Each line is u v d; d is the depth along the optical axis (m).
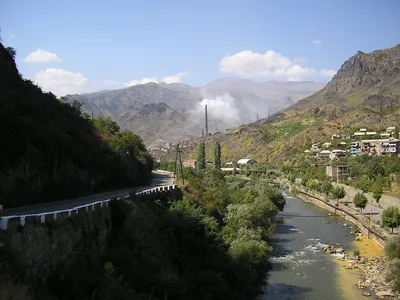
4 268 30.84
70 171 68.44
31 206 53.97
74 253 39.50
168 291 43.12
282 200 141.62
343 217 138.38
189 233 61.69
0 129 54.59
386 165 192.12
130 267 43.69
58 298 34.31
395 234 96.88
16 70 81.00
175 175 123.88
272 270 84.19
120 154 94.00
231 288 57.50
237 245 72.69
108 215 48.03
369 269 84.56
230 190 130.38
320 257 93.00
